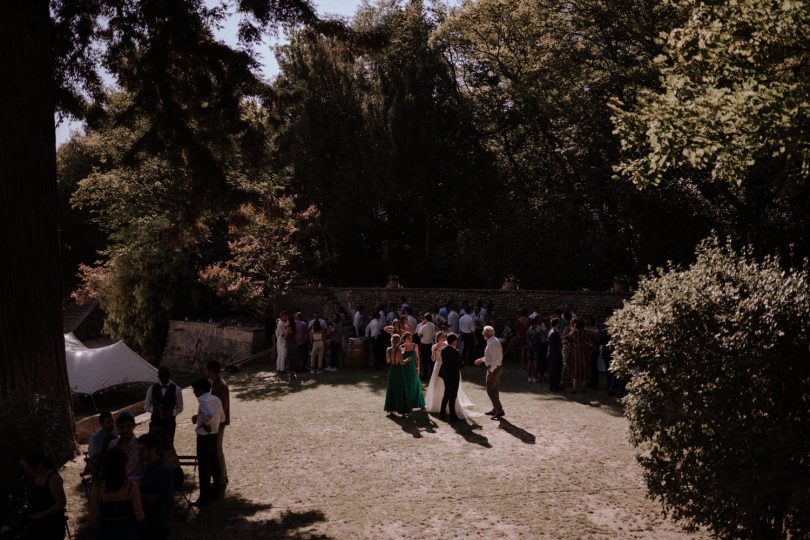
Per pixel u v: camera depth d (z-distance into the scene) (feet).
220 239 100.68
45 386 37.76
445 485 31.91
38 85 38.22
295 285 95.81
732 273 25.58
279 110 50.85
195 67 46.06
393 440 39.83
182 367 97.14
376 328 69.36
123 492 20.07
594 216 101.04
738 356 23.24
